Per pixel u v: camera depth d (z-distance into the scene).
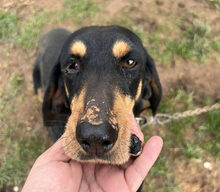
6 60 0.46
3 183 0.36
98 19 0.51
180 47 0.45
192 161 0.36
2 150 0.39
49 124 0.30
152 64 0.28
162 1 0.52
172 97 0.41
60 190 0.19
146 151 0.20
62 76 0.27
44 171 0.19
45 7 0.53
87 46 0.23
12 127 0.41
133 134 0.20
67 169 0.20
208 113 0.39
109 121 0.18
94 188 0.20
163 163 0.36
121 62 0.23
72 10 0.51
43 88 0.40
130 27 0.49
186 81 0.43
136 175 0.20
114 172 0.20
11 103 0.42
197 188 0.35
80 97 0.21
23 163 0.38
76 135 0.17
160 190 0.35
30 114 0.42
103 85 0.21
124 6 0.52
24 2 0.53
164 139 0.38
